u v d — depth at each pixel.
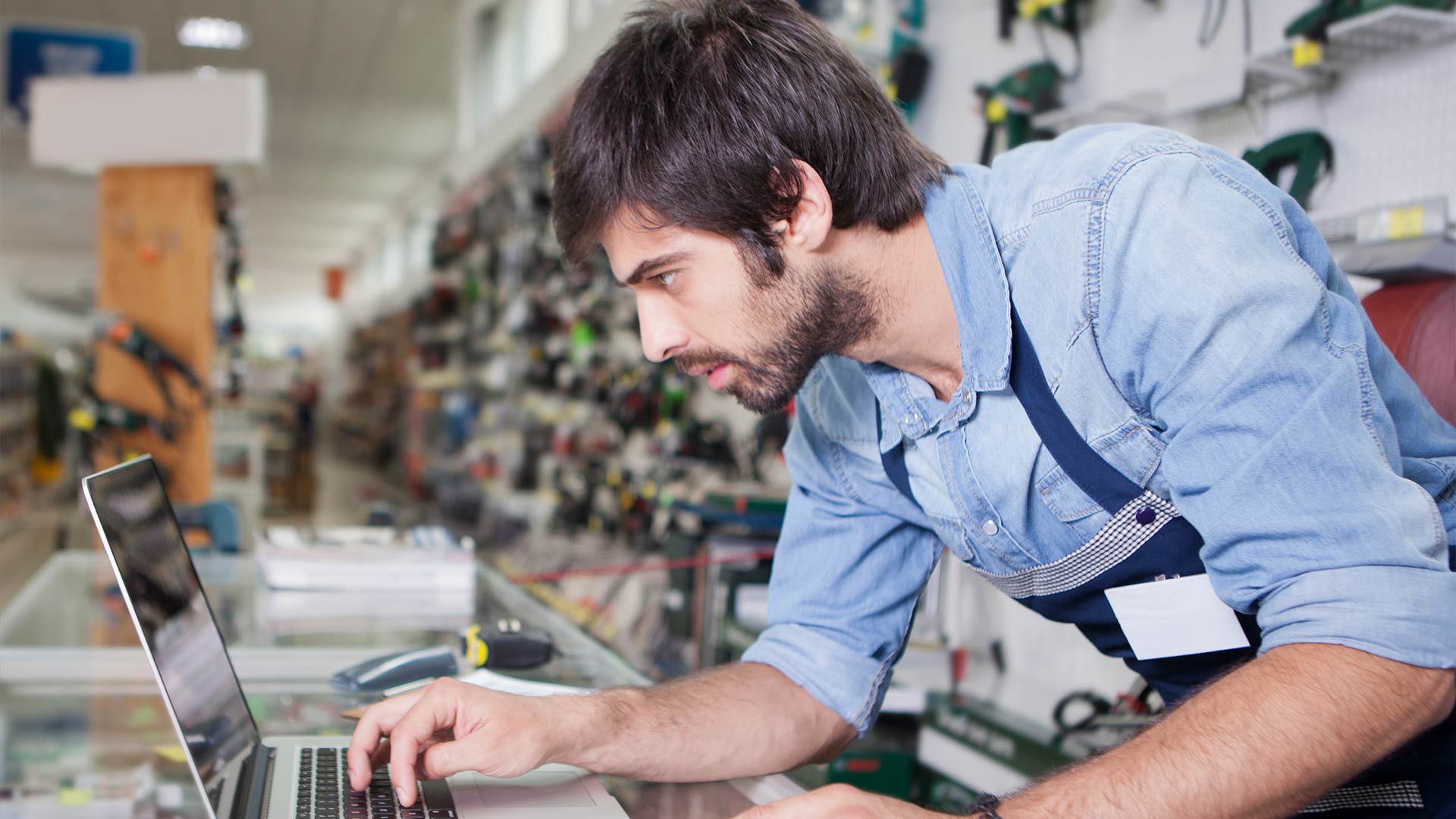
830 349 0.97
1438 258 1.49
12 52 8.21
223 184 5.21
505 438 8.52
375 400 18.62
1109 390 0.91
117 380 4.95
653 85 0.91
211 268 5.05
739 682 1.13
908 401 1.05
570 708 0.98
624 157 0.90
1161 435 0.91
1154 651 1.01
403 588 2.00
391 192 17.06
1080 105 2.65
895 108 1.00
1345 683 0.72
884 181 0.93
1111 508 0.96
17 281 22.19
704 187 0.88
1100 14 2.67
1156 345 0.84
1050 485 0.98
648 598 3.97
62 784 1.08
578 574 2.89
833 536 1.21
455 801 0.91
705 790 1.00
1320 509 0.76
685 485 4.18
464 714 0.93
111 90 4.81
